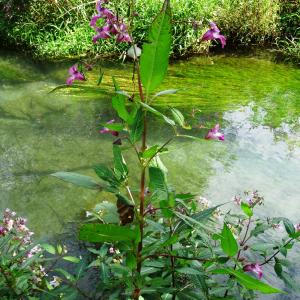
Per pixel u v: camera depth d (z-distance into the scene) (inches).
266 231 135.9
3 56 312.7
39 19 343.0
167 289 88.4
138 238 72.8
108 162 178.2
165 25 69.2
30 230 134.3
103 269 92.1
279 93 269.3
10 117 216.4
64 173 76.4
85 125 212.1
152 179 76.1
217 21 361.7
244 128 215.9
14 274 91.1
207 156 186.5
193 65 316.5
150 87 74.9
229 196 155.8
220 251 100.7
